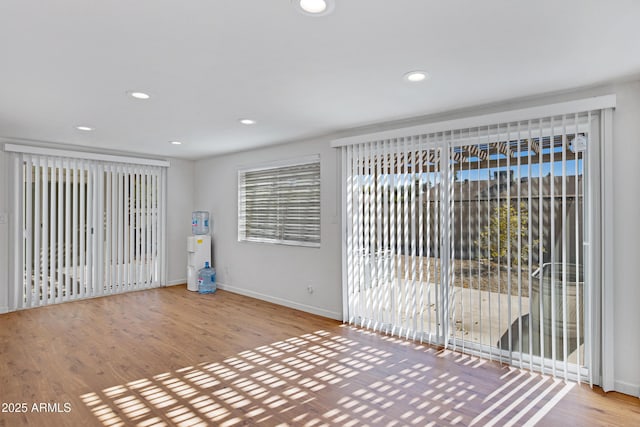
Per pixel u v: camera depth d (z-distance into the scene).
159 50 2.11
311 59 2.25
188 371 2.94
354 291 4.11
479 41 2.01
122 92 2.84
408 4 1.63
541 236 2.88
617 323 2.61
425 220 3.50
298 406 2.42
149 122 3.78
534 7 1.65
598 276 2.67
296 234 4.82
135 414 2.32
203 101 3.08
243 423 2.23
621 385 2.59
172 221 6.23
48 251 4.93
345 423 2.23
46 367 2.99
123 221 5.64
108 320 4.27
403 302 3.67
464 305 3.28
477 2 1.62
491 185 3.10
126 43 2.02
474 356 3.22
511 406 2.42
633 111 2.55
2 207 4.53
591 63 2.29
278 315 4.50
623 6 1.64
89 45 2.04
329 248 4.39
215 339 3.67
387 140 3.75
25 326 4.02
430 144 3.45
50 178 4.91
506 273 3.04
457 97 2.97
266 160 5.17
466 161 3.24
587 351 2.73
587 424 2.21
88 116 3.54
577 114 2.71
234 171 5.71
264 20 1.78
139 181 5.82
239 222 5.62
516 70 2.40
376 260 3.88
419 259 3.54
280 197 5.02
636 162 2.54
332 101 3.09
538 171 2.89
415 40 1.99
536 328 2.93
